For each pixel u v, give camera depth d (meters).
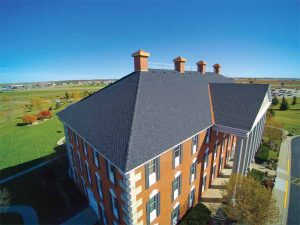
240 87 22.41
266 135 37.16
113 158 10.98
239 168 19.45
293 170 27.53
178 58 24.20
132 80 18.17
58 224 18.02
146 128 12.87
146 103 15.12
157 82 18.75
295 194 22.23
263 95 20.03
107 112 16.09
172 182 14.97
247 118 18.39
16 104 98.44
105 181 14.46
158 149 12.05
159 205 13.98
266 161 28.81
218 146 22.89
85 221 18.14
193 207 18.48
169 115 15.55
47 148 40.25
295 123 54.12
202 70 30.17
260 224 15.30
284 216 18.88
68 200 20.42
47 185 24.22
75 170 23.03
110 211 15.01
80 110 20.38
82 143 18.00
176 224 17.09
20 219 18.84
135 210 11.88
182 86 21.25
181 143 14.54
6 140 46.94
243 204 15.64
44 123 63.28
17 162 33.47
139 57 18.69
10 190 24.17
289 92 125.75
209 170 21.69
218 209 19.02
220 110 20.58
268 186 22.14
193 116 17.70
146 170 12.00
